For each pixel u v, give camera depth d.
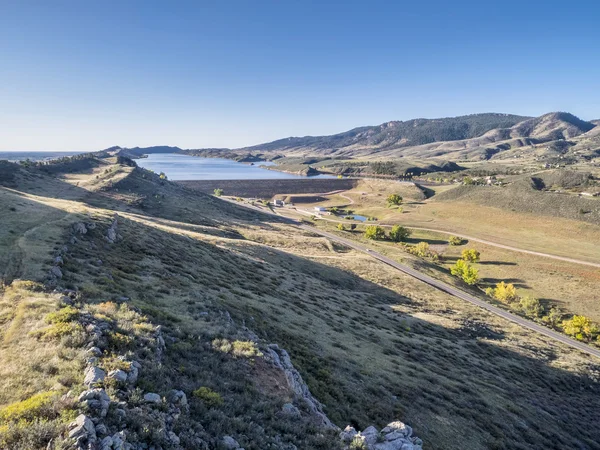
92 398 11.42
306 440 14.70
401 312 65.25
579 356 66.31
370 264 104.56
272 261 75.94
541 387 45.22
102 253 35.97
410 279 97.44
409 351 42.69
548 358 58.81
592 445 33.69
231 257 62.00
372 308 62.84
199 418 13.30
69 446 9.24
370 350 37.69
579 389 48.81
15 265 26.17
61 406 10.80
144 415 11.65
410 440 17.48
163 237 55.47
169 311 25.09
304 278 68.94
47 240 33.62
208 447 11.79
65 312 17.95
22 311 18.53
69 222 40.91
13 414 10.37
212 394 14.97
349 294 69.25
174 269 39.62
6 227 36.12
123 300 24.06
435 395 30.78
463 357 47.28
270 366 20.48
